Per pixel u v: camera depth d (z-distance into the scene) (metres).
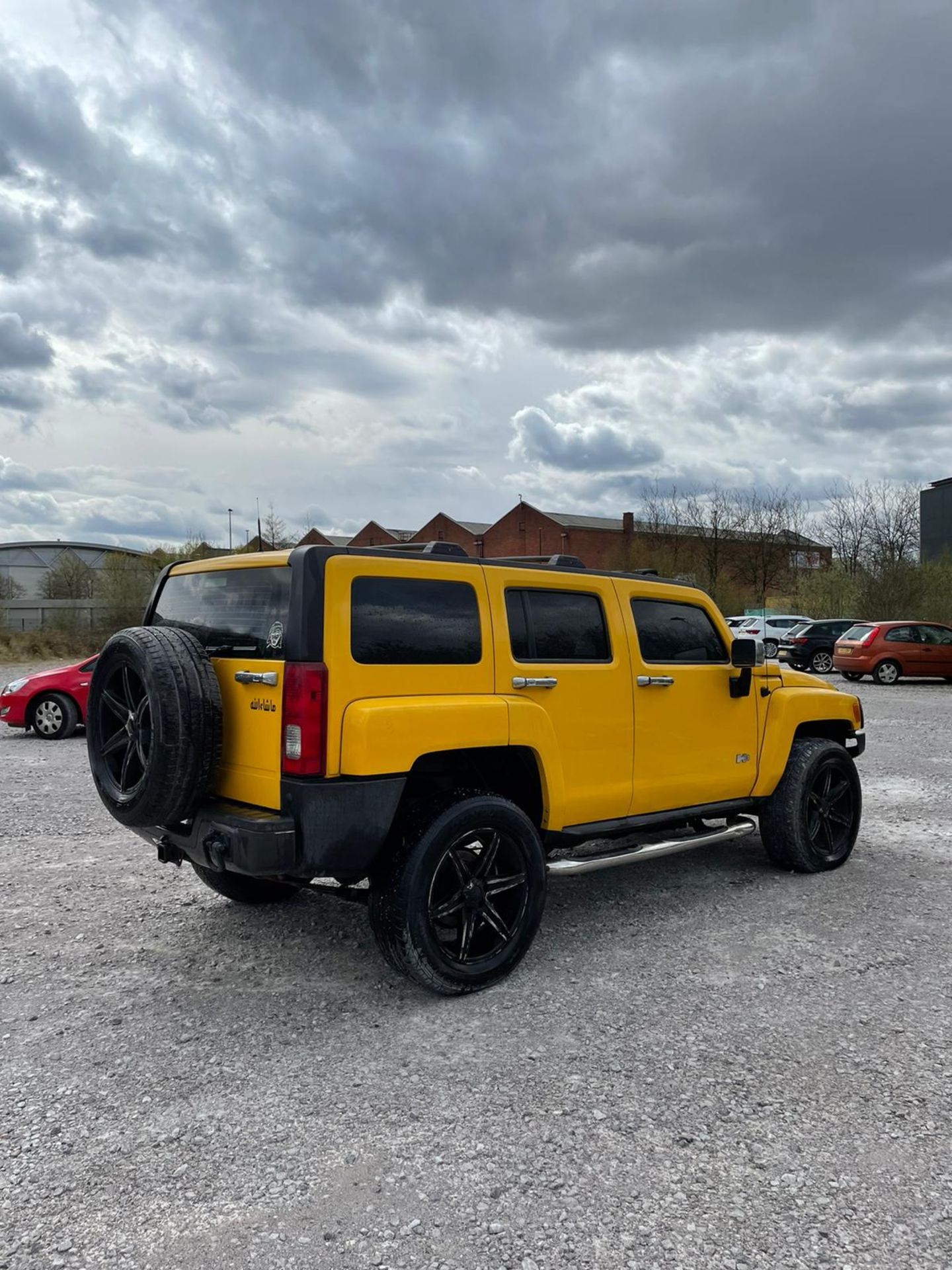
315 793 3.40
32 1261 2.20
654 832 5.73
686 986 3.89
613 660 4.57
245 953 4.31
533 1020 3.56
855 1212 2.38
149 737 3.67
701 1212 2.39
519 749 4.12
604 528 65.62
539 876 4.00
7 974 4.05
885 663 19.56
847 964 4.14
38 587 47.94
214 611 4.03
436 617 3.86
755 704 5.32
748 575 53.03
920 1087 3.03
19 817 7.25
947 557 31.61
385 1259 2.21
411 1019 3.58
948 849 6.21
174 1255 2.23
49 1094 3.01
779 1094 2.99
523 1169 2.58
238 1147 2.70
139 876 5.62
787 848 5.49
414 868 3.58
